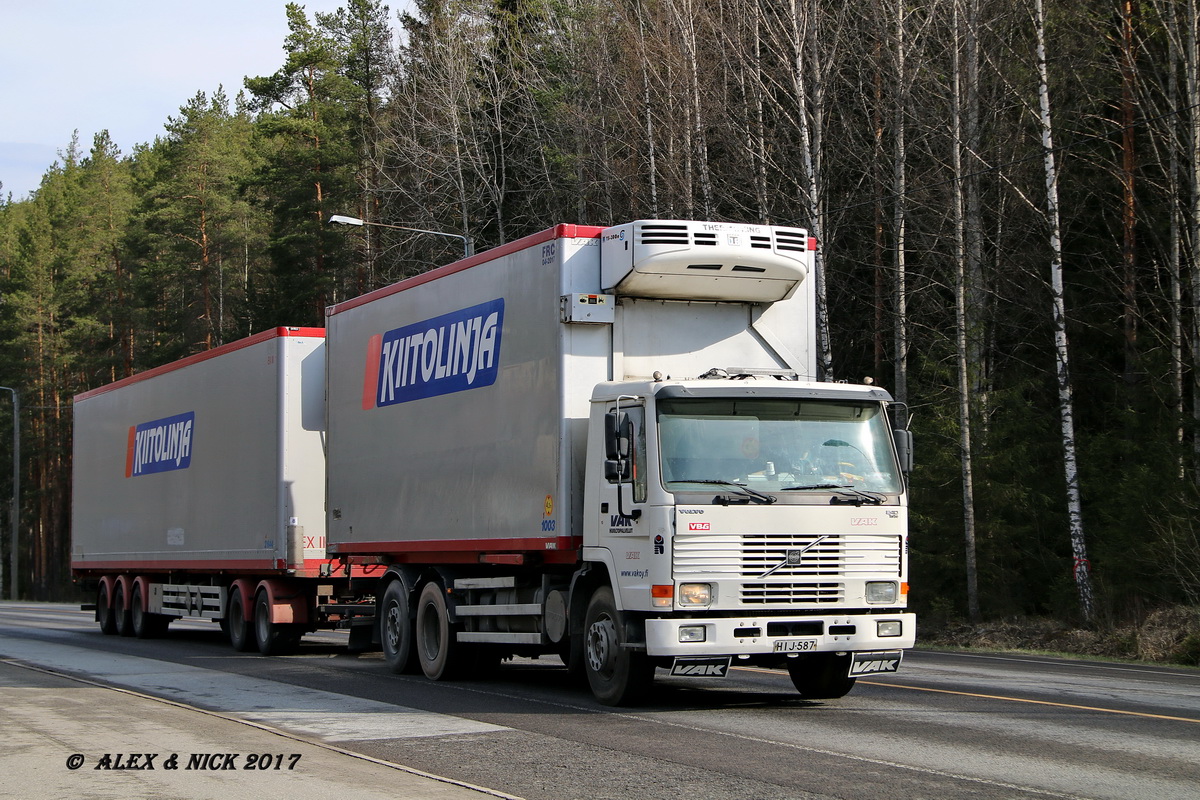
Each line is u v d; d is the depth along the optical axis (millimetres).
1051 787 13594
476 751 16281
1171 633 33062
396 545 26656
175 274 104125
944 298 54250
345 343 29703
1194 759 15250
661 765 15102
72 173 171875
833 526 19203
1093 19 48719
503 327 22938
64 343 126375
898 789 13547
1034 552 45031
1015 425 45219
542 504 21359
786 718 19016
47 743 17312
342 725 18891
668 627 18359
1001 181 50031
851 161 58594
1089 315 50750
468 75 77000
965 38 48562
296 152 86562
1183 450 40781
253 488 34625
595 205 67938
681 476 18797
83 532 49344
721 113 55750
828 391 19875
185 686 25203
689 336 21875
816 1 49781
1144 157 50281
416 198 73500
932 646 38688
